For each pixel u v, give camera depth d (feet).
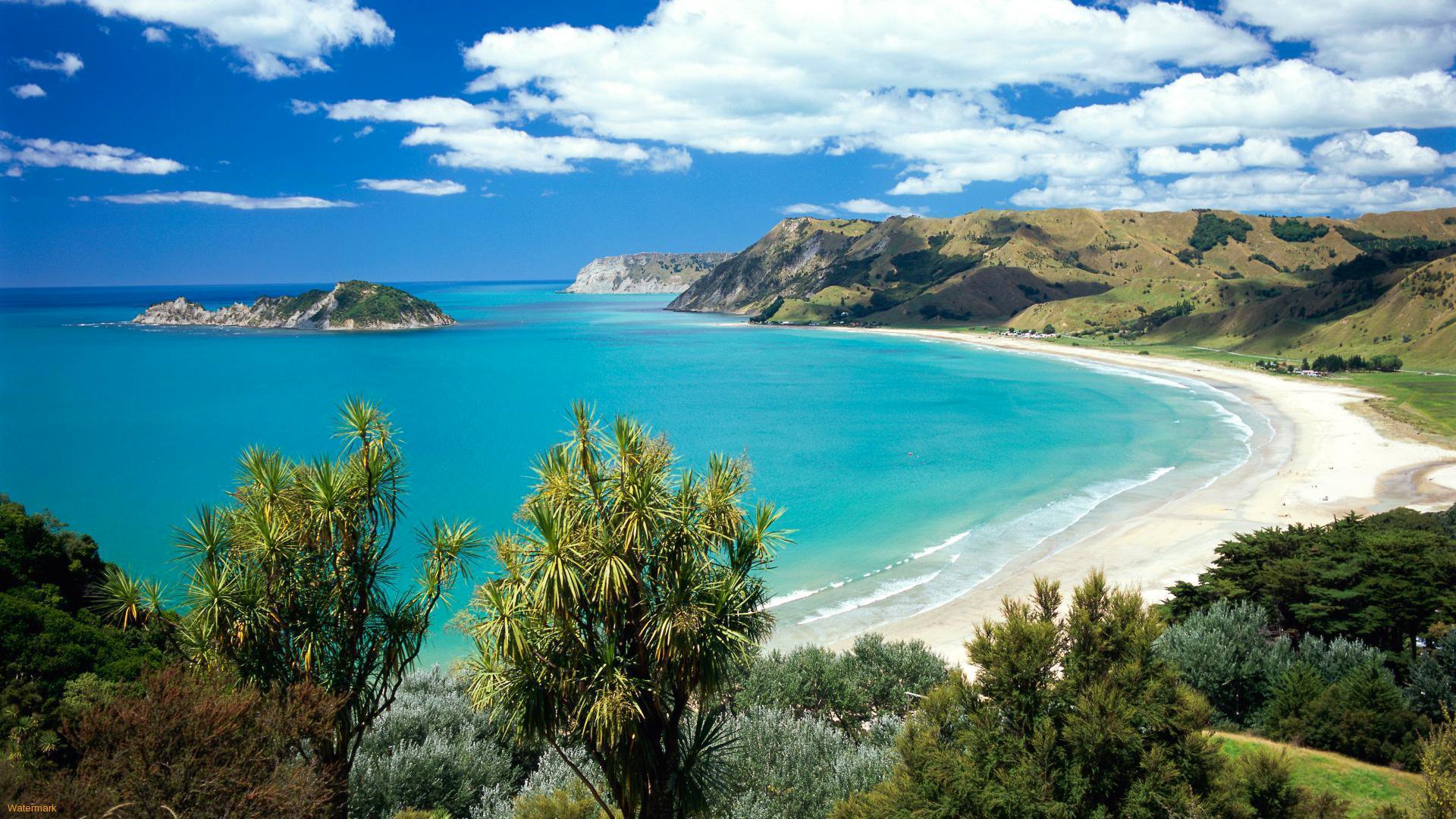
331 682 57.52
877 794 54.54
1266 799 53.31
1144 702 50.31
